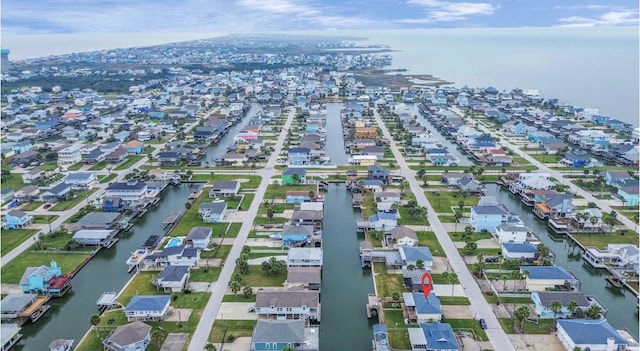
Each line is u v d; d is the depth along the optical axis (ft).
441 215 569.64
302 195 613.93
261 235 514.68
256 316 369.71
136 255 464.65
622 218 561.02
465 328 352.08
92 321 349.41
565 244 512.63
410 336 335.26
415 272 424.46
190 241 488.02
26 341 354.95
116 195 607.37
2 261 462.60
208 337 343.67
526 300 390.01
